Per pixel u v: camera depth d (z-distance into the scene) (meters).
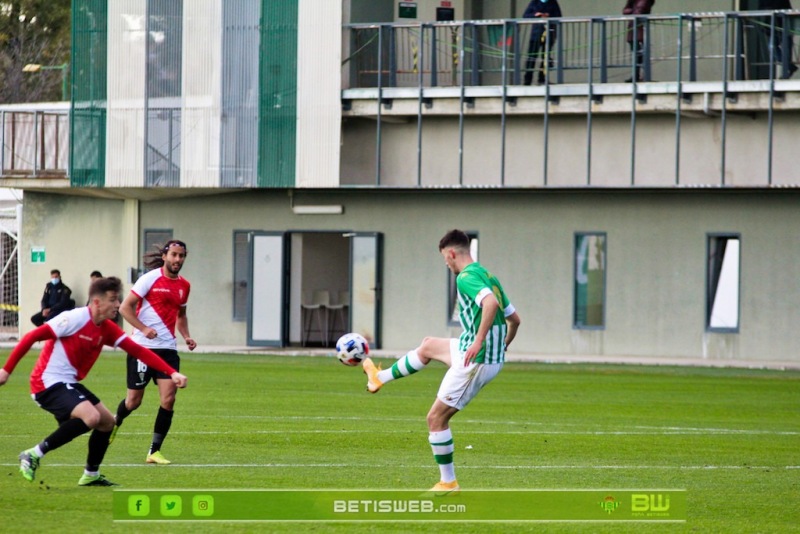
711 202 74.75
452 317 80.00
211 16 80.00
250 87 79.56
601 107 74.38
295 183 78.94
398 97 78.06
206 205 85.44
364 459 31.06
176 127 80.94
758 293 73.81
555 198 78.00
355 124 82.00
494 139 79.25
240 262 84.69
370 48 80.94
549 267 78.19
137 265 87.25
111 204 88.56
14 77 143.50
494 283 24.86
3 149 86.88
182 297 30.48
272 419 40.53
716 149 74.44
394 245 81.19
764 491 26.86
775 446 35.19
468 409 45.34
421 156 80.25
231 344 85.12
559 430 38.59
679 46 72.12
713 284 75.19
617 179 76.56
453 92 77.25
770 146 70.00
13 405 43.31
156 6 80.94
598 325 77.50
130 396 30.41
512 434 37.28
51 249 90.62
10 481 26.23
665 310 75.88
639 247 76.38
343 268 89.19
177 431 36.69
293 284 84.94
